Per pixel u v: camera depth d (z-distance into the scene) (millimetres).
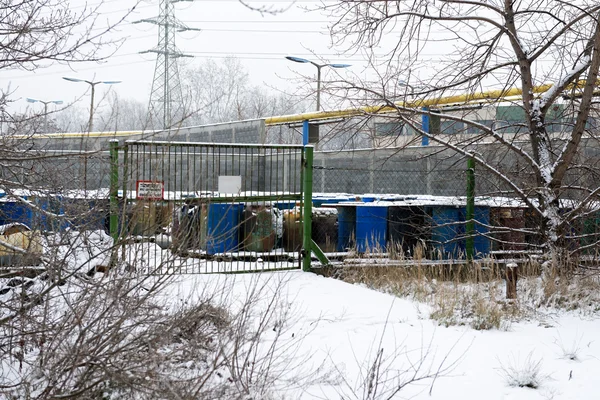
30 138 6195
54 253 5031
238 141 21188
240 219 10648
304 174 10656
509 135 12867
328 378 5547
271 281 9398
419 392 5414
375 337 6840
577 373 6043
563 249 10133
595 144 12164
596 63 10102
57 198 6043
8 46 5793
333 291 9109
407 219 11547
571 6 10820
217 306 6516
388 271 10039
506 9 11039
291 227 11297
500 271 10242
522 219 11656
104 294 5141
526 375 5691
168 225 6070
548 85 12516
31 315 5031
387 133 11383
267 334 6621
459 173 12391
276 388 5172
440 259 10461
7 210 6977
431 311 8141
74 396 4055
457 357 6406
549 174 10711
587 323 8086
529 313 8445
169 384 4105
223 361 5043
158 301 6176
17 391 4516
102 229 6387
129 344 4367
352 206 12102
